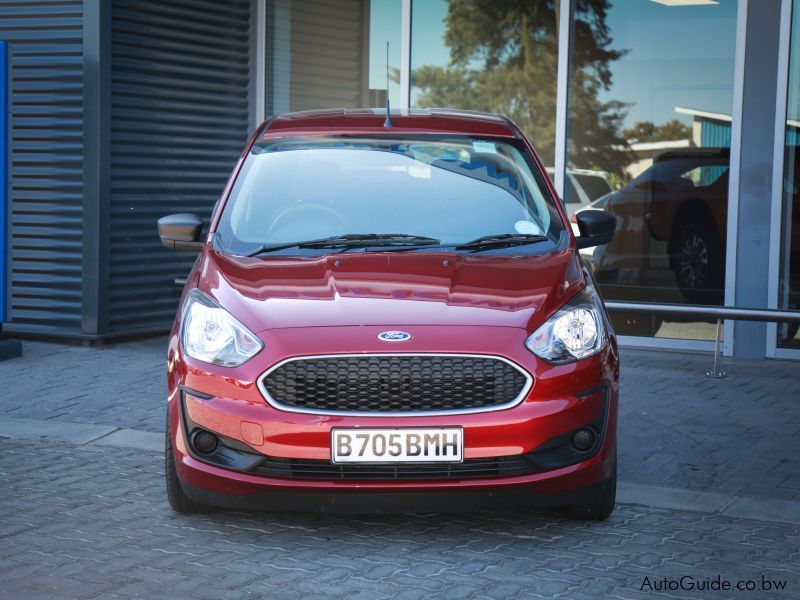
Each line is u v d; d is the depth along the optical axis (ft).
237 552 13.76
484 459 13.32
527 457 13.41
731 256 28.66
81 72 28.86
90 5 28.50
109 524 14.89
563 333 13.80
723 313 25.49
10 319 27.58
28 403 22.65
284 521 15.01
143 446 19.27
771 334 28.40
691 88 29.04
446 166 17.35
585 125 30.45
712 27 28.68
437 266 14.96
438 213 16.52
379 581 12.75
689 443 19.93
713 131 28.81
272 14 33.83
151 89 30.14
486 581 12.77
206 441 13.87
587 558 13.62
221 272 15.02
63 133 29.17
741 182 28.40
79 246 29.30
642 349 29.68
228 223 16.47
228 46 32.48
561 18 30.50
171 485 14.90
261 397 13.42
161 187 30.58
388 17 32.86
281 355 13.41
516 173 17.37
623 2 29.73
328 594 12.33
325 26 33.53
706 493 16.62
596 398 13.82
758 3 28.02
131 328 30.12
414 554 13.71
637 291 29.91
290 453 13.30
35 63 29.19
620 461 18.66
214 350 13.83
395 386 13.30
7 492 16.43
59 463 18.15
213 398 13.67
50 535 14.42
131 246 29.89
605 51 30.04
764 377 26.12
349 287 14.34
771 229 28.27
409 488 13.34
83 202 29.01
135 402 22.84
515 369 13.43
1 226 27.04
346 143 17.78
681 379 25.68
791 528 15.05
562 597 12.30
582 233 17.19
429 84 32.53
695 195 29.07
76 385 24.44
